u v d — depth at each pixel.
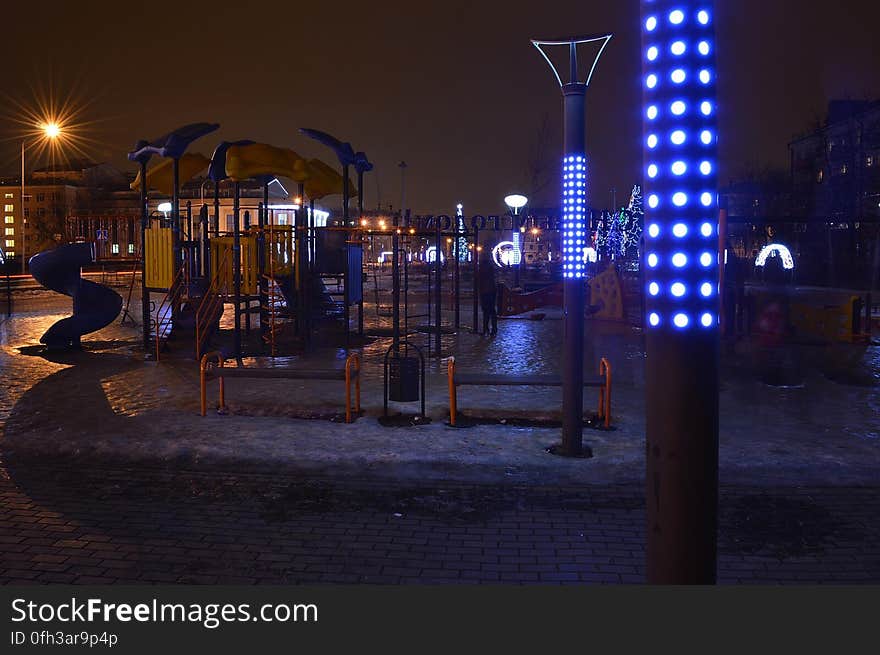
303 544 5.30
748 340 17.64
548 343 17.17
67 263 15.85
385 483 6.72
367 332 19.16
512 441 7.95
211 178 15.27
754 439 8.05
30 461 7.38
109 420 8.97
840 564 4.97
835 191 49.75
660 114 2.61
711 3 2.58
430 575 4.78
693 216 2.58
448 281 47.06
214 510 6.01
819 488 6.60
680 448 2.63
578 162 7.27
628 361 14.10
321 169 19.52
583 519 5.83
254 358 14.84
